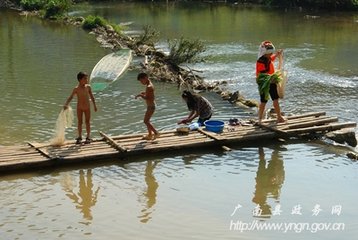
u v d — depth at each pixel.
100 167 12.27
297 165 12.62
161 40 30.55
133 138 13.43
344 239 9.39
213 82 21.00
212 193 11.11
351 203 10.75
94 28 33.81
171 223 9.86
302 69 23.52
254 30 34.53
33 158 12.07
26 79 20.52
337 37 32.19
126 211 10.30
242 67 23.95
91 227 9.69
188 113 16.44
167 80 21.02
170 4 51.47
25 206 10.44
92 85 19.27
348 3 45.78
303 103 18.19
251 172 12.19
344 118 16.42
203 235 9.43
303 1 48.44
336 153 13.39
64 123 12.75
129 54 22.36
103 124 15.22
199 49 24.50
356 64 24.61
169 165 12.45
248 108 17.34
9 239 9.21
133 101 17.61
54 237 9.32
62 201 10.68
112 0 53.69
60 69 22.33
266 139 13.94
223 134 13.73
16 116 15.98
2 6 45.78
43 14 40.00
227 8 47.94
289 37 31.92
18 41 29.19
